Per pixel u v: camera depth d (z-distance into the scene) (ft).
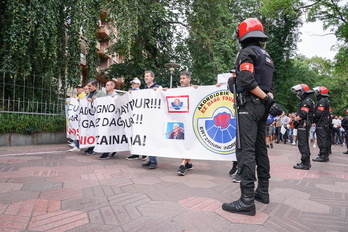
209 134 13.37
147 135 14.82
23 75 25.80
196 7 46.52
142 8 40.27
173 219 7.01
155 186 10.50
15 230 6.05
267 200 8.91
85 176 12.01
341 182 13.01
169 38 51.62
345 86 101.60
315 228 6.79
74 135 22.52
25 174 12.18
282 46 76.54
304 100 17.13
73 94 32.73
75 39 29.37
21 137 25.79
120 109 16.99
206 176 13.11
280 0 49.96
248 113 7.94
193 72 52.49
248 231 6.41
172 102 14.39
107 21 36.52
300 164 17.39
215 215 7.47
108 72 52.90
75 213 7.24
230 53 50.55
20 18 23.43
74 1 28.35
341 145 55.36
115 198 8.71
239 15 70.23
